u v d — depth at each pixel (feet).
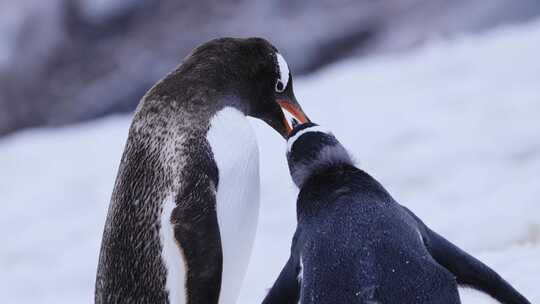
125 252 21.22
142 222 21.11
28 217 61.26
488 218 44.57
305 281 15.92
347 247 15.94
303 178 17.74
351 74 86.94
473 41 88.94
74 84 135.64
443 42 93.50
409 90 75.10
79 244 54.54
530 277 24.09
